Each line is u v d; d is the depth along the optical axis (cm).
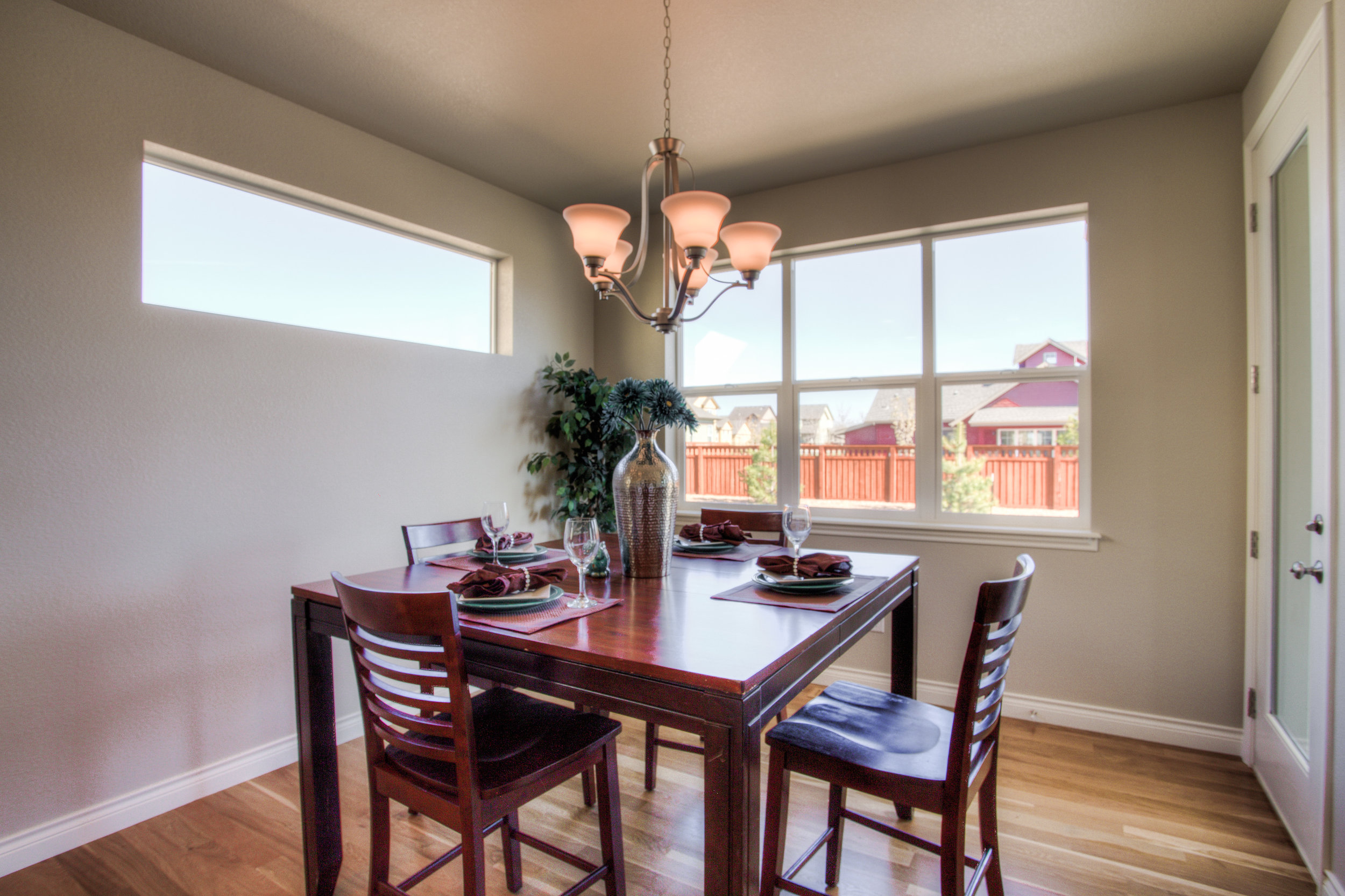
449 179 309
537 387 355
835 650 142
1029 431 293
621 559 204
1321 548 170
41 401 191
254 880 178
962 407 307
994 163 289
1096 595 270
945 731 148
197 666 222
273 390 243
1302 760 187
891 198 311
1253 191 237
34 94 190
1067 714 273
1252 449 238
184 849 192
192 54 221
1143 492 262
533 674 128
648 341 382
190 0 193
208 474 225
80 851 191
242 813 212
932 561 302
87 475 199
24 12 188
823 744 142
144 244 221
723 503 369
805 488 345
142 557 210
